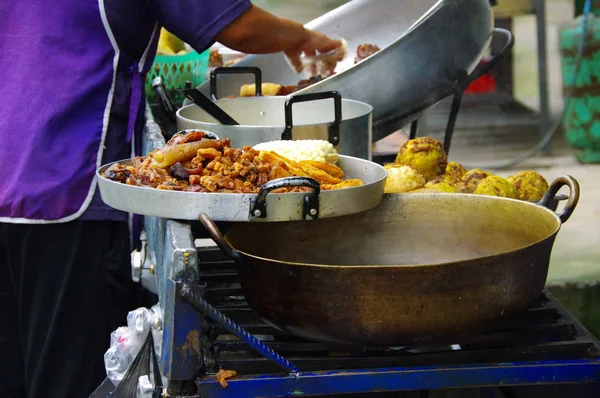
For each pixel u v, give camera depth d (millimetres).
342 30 3160
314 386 1233
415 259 1613
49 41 1989
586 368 1265
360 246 1619
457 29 2371
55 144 2014
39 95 1998
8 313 2229
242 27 2139
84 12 1982
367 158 2014
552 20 6023
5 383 2268
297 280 1220
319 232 1592
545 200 1579
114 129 2072
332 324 1215
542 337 1392
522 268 1245
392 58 2295
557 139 4973
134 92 2109
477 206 1589
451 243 1607
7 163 2020
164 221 1428
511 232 1541
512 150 4855
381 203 1622
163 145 1780
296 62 2648
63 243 2076
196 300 1186
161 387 1323
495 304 1225
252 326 1407
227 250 1286
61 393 2146
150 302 2289
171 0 2029
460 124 5215
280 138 1865
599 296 3367
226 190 1436
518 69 5590
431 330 1205
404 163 1987
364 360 1278
